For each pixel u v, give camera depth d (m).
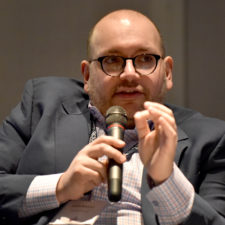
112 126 3.81
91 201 4.01
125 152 4.60
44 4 8.30
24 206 4.05
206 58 7.93
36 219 4.13
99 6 8.27
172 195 3.59
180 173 3.71
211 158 4.52
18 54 8.26
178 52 8.01
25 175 4.24
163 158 3.42
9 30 8.27
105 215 4.11
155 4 8.15
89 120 4.96
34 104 5.20
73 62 8.24
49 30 8.28
